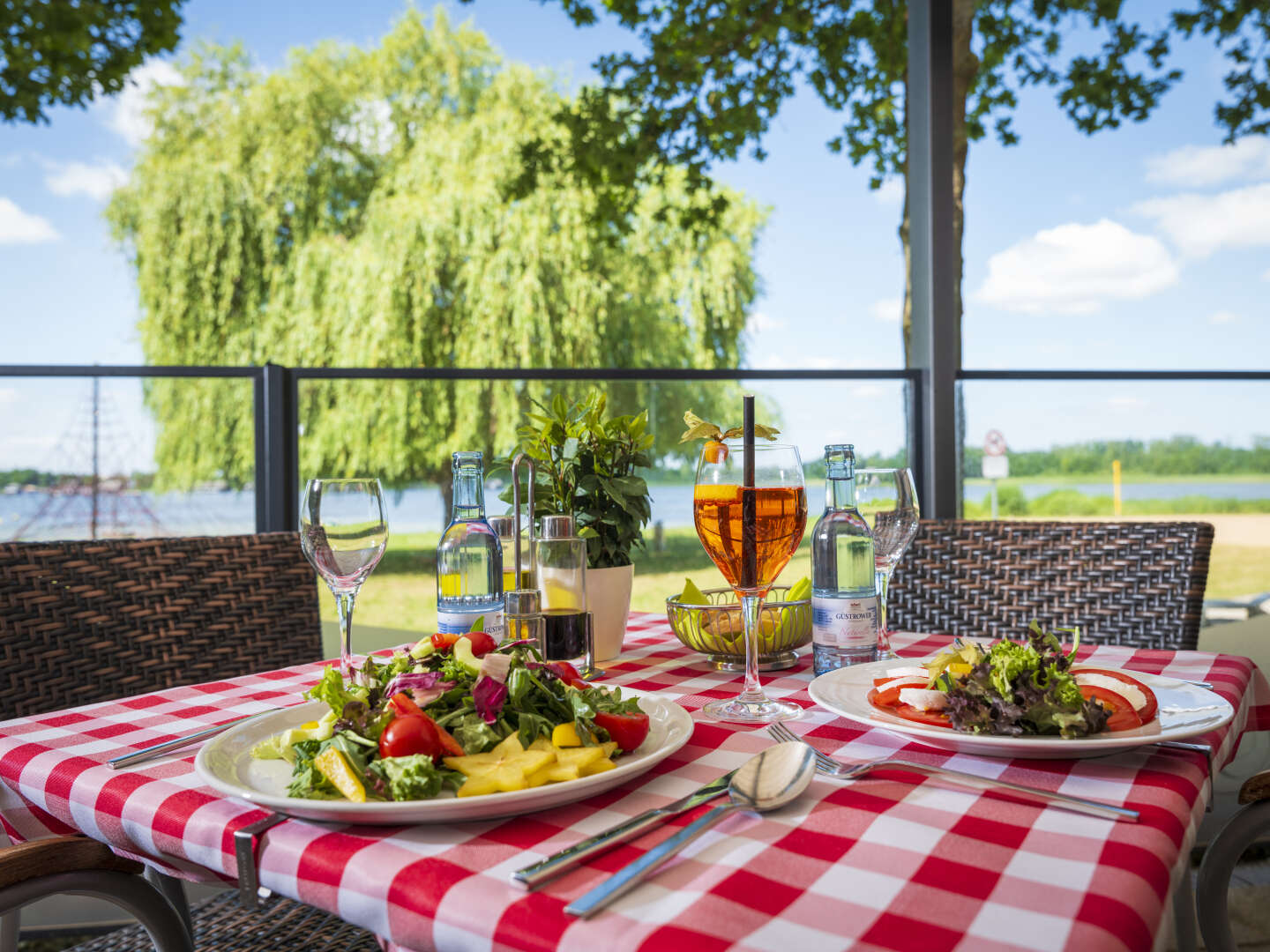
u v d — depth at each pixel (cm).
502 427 481
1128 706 57
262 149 1258
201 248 1255
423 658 59
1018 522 132
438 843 44
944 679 57
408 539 506
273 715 61
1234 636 273
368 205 1258
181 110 1261
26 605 101
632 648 101
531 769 47
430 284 1206
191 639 113
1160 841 42
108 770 56
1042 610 128
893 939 33
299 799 45
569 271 1191
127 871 65
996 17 598
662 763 55
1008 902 36
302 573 125
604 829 45
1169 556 121
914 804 47
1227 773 146
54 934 147
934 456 233
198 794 52
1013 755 54
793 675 84
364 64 1257
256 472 214
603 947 34
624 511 93
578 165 904
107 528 674
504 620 80
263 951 86
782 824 45
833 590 78
